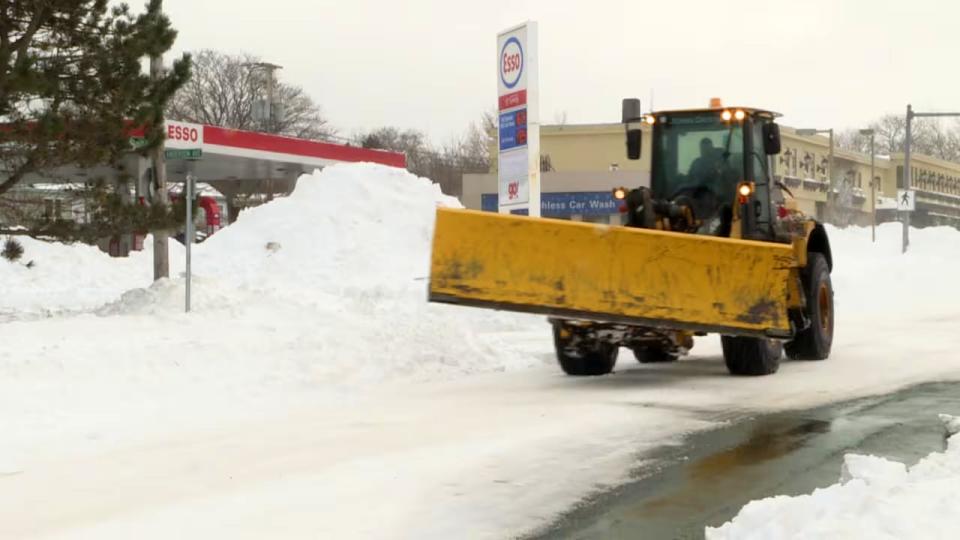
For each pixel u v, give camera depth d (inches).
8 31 577.3
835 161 2967.5
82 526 235.0
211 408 386.6
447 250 400.8
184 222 609.6
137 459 300.8
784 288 396.2
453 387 436.1
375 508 244.4
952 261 1232.2
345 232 999.6
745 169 463.2
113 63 575.5
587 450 302.0
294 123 3095.5
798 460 286.4
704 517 233.5
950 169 3786.9
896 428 328.8
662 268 397.1
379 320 586.6
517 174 651.5
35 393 391.5
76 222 609.0
